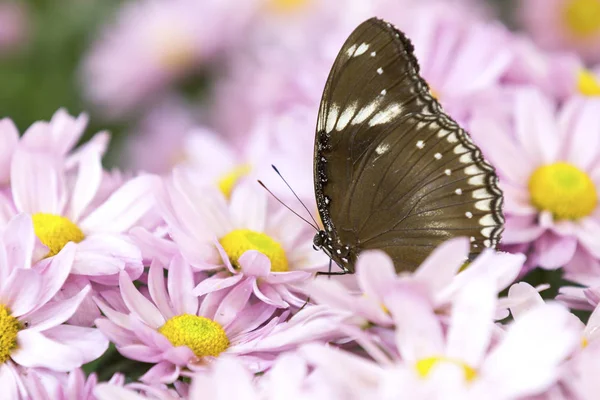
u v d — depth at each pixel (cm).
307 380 45
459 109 53
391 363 46
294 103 57
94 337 47
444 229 50
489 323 46
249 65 64
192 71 66
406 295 46
